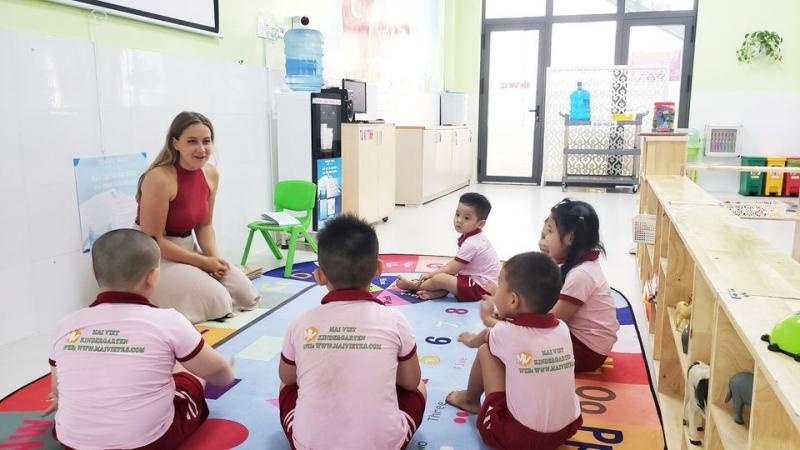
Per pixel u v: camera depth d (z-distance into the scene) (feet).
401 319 5.02
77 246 9.00
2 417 5.99
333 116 14.73
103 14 9.30
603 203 21.36
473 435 5.69
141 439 4.84
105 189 9.44
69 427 4.76
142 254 5.02
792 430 3.20
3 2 7.78
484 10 27.32
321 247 4.99
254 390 6.59
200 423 5.74
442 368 7.18
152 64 10.32
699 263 4.65
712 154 24.38
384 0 19.99
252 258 12.92
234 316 9.07
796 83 23.66
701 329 5.00
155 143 10.46
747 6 23.75
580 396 6.49
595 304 6.91
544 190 25.21
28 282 8.29
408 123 22.70
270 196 14.24
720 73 24.31
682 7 25.05
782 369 2.84
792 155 24.02
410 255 13.34
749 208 12.25
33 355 7.67
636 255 12.67
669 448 5.43
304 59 15.08
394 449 4.76
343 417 4.55
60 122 8.63
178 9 10.83
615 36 25.95
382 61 20.16
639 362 7.40
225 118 12.44
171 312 5.23
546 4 26.50
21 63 8.01
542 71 26.91
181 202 9.02
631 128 25.58
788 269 4.48
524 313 5.28
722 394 4.22
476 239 9.78
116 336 4.84
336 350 4.66
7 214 7.95
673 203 7.29
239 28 12.81
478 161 28.04
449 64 27.32
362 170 15.80
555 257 7.09
